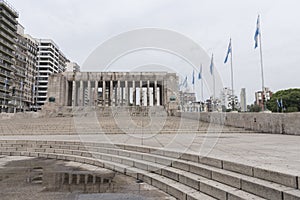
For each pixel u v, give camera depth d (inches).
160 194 193.9
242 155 223.8
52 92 1777.8
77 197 182.9
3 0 2741.1
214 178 181.6
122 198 181.6
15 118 1156.5
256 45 996.6
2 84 2684.5
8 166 307.6
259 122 638.5
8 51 2827.3
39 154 392.5
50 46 4133.9
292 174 134.4
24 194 189.5
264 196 137.1
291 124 553.9
